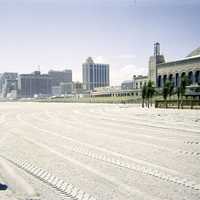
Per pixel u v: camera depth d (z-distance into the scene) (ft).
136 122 74.69
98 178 23.16
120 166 27.17
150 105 214.28
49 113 122.52
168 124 67.82
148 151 34.60
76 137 47.37
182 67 378.53
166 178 23.06
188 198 18.51
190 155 32.14
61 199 18.51
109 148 36.81
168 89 199.21
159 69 430.61
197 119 80.48
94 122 76.28
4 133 53.01
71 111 139.95
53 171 25.45
